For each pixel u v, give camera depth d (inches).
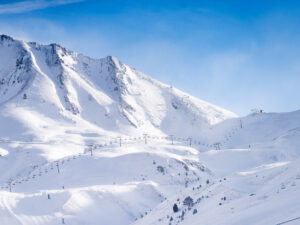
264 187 2091.5
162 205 2871.6
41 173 5472.4
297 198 1433.3
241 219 1421.0
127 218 3528.5
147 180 4832.7
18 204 3417.8
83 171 5290.4
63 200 3503.9
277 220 1237.1
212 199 2190.0
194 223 1809.8
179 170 5187.0
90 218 3361.2
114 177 5044.3
